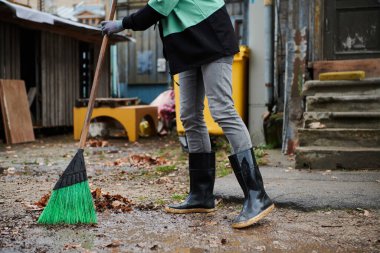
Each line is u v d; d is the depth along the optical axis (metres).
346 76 5.44
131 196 3.44
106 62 11.45
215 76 2.64
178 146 7.54
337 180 3.77
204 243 2.33
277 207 3.05
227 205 3.16
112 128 9.15
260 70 6.57
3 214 2.89
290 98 5.90
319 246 2.28
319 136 4.83
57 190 2.68
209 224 2.68
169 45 2.68
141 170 4.86
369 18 6.10
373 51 6.10
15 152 6.66
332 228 2.58
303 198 3.07
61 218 2.68
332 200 3.02
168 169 4.79
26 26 8.63
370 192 3.23
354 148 4.58
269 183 3.65
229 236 2.45
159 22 2.75
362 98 5.18
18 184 4.02
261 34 6.54
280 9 6.96
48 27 8.98
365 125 4.96
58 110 9.88
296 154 4.57
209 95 2.68
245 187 2.63
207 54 2.60
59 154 6.43
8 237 2.42
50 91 9.61
